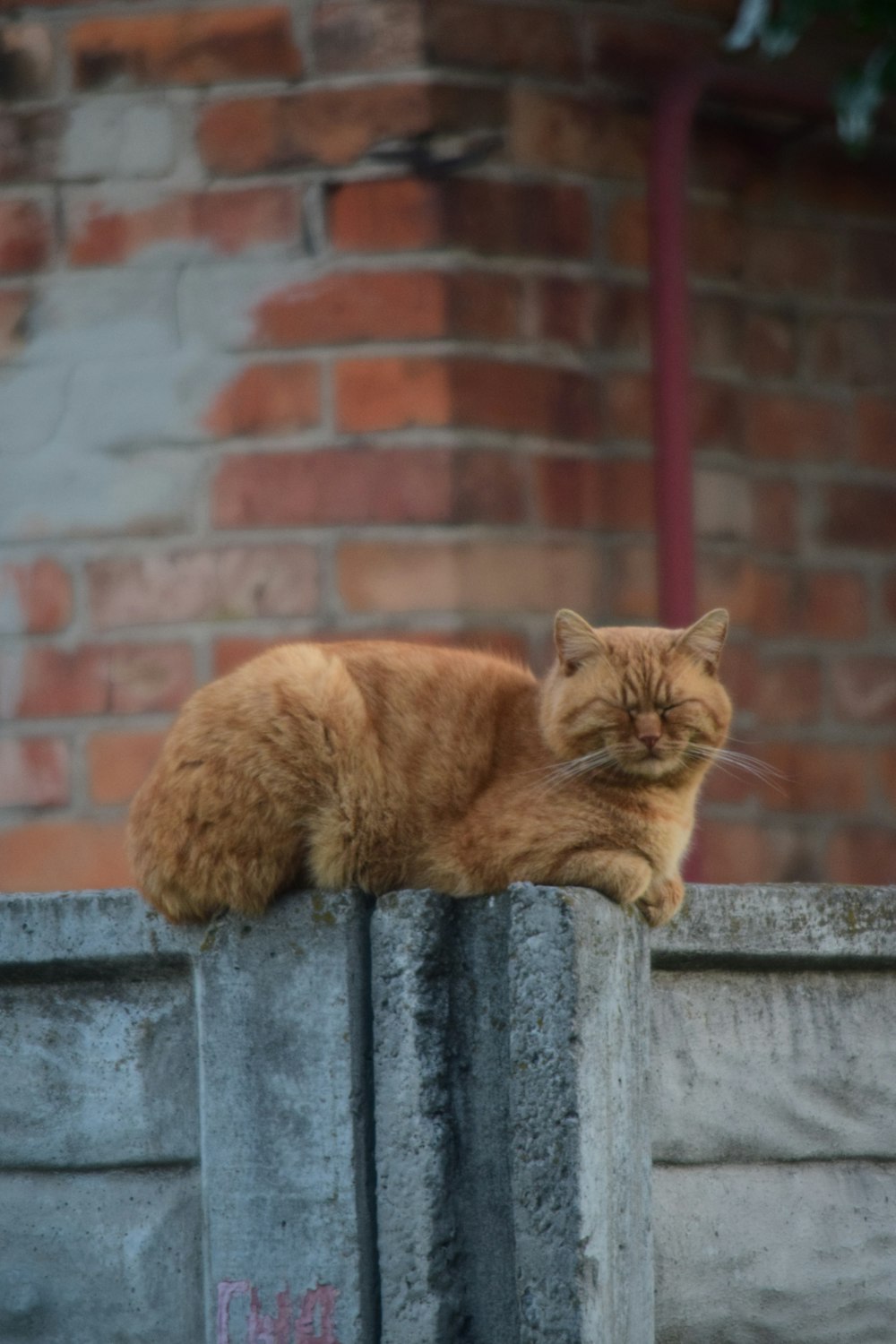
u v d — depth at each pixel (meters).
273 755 7.48
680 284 11.17
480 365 10.91
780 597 11.63
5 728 10.95
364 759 7.66
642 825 7.74
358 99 10.97
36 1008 7.81
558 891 6.93
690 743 8.02
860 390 11.98
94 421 11.05
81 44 11.20
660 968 7.75
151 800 7.56
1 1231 7.75
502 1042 7.09
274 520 10.84
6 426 11.13
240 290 10.99
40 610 10.98
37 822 10.88
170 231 11.08
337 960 7.23
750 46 11.61
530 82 11.12
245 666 7.86
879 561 11.92
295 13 11.05
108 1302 7.59
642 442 11.26
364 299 10.88
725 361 11.56
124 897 7.64
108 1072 7.70
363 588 10.77
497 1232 7.04
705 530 11.39
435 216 10.90
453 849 7.71
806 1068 8.02
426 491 10.79
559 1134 6.80
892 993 8.27
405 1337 7.00
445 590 10.75
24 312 11.18
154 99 11.14
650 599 11.19
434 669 8.13
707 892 7.80
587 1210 6.80
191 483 10.92
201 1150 7.43
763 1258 7.82
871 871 11.70
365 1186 7.18
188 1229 7.52
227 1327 7.25
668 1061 7.73
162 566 10.91
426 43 10.95
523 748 7.99
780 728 11.53
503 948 7.12
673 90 11.21
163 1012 7.65
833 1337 7.93
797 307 11.84
